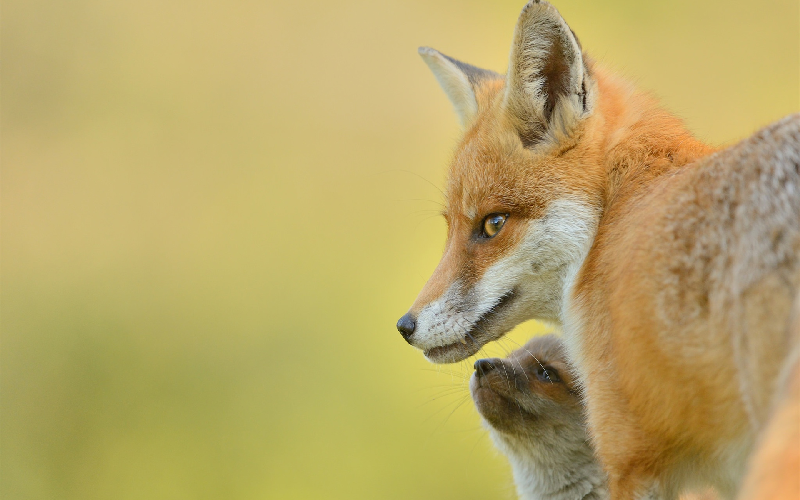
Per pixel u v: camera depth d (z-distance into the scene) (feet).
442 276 21.43
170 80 75.82
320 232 66.54
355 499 49.47
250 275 63.26
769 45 72.43
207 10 78.23
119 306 59.98
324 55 78.64
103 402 54.03
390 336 58.34
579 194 19.85
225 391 55.21
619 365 16.76
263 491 49.80
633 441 16.89
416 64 77.71
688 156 18.67
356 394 54.29
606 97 21.02
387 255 65.05
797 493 10.19
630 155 19.40
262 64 77.30
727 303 14.24
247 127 73.72
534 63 20.27
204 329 58.65
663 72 72.23
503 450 29.27
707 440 15.76
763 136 15.02
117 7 77.41
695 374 15.05
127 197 68.13
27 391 54.13
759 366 13.50
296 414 53.83
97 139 72.59
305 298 61.00
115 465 50.70
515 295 20.77
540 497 28.25
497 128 21.09
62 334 57.41
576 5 75.61
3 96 72.54
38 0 75.00
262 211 68.49
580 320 18.70
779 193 13.97
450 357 21.31
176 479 50.60
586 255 19.49
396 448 50.98
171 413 53.83
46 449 51.72
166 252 64.54
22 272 62.03
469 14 79.97
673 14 74.43
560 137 20.16
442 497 48.60
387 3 79.51
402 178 71.20
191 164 71.31
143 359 56.59
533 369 27.81
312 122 74.43
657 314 15.51
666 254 15.51
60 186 68.80
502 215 20.65
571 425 27.12
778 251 13.55
